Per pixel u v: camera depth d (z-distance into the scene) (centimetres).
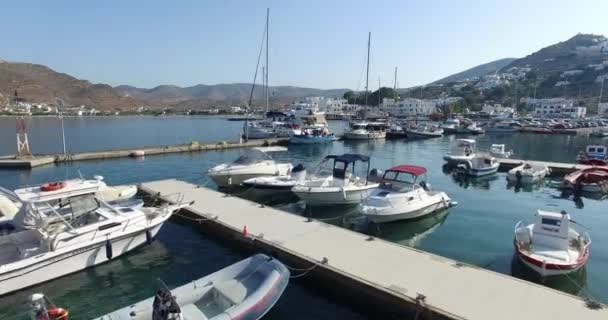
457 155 3631
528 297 944
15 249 1184
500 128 8044
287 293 1105
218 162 3525
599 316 856
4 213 1352
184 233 1593
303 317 989
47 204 1239
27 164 3080
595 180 2573
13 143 5238
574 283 1175
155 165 3344
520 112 14250
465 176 3089
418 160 3938
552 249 1230
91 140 5819
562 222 1227
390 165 3584
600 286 1168
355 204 2039
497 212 2008
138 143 5366
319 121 6800
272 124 6050
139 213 1390
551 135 7550
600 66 18650
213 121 13375
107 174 2920
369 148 5028
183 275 1218
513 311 877
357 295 1043
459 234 1642
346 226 1747
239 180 2400
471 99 17238
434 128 6694
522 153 4884
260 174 2450
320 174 2170
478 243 1530
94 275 1202
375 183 2109
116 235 1268
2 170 3000
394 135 6359
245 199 2094
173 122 12581
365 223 1788
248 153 2573
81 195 1298
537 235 1267
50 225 1183
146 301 903
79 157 3459
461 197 2364
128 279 1185
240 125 10569
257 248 1341
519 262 1293
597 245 1532
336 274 1080
